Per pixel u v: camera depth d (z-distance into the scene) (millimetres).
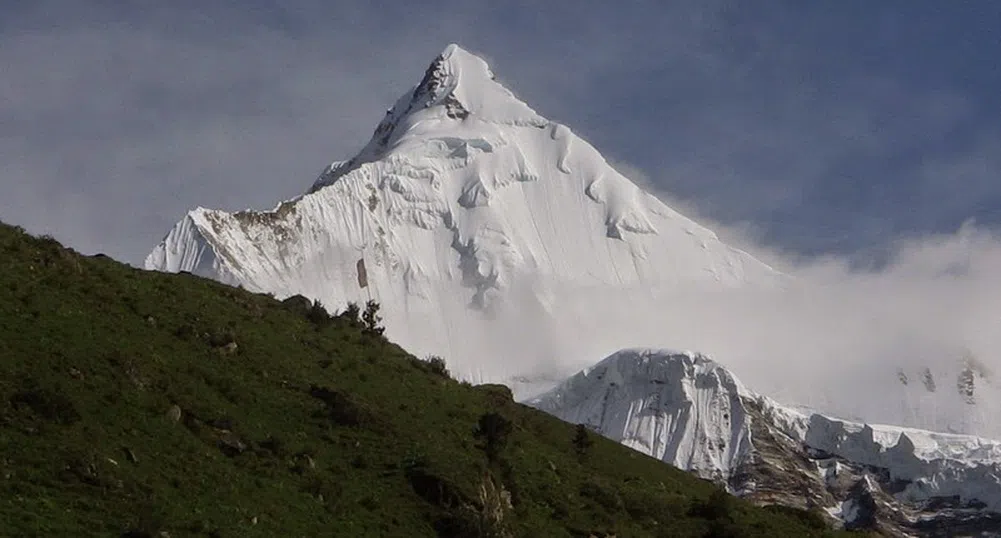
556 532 101250
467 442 109812
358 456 98438
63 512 76500
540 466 114000
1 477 77812
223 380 101000
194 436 91812
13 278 102250
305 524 86125
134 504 79812
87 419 86938
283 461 93750
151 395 93625
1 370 88188
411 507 93938
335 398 105188
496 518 96312
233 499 85250
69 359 92688
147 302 109938
